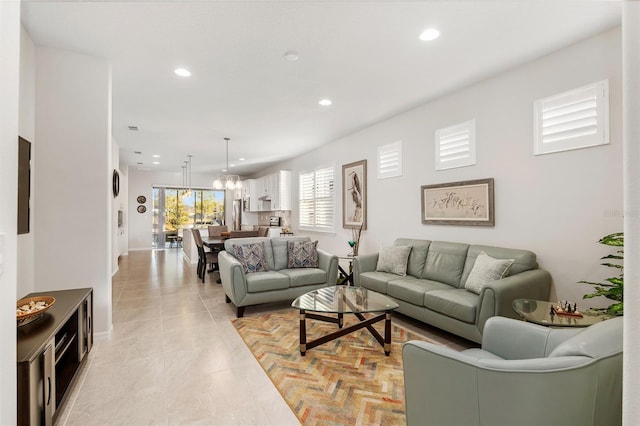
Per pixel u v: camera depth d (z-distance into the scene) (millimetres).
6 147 1048
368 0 2117
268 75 3252
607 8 2240
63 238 2836
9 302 1053
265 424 1821
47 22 2367
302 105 4152
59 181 2820
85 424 1820
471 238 3615
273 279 3830
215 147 6699
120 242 8719
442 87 3627
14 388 1085
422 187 4207
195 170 10438
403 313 3426
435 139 4027
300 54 2836
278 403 2016
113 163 5926
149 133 5516
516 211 3178
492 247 3277
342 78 3350
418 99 3996
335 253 6172
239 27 2418
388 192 4832
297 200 7773
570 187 2779
